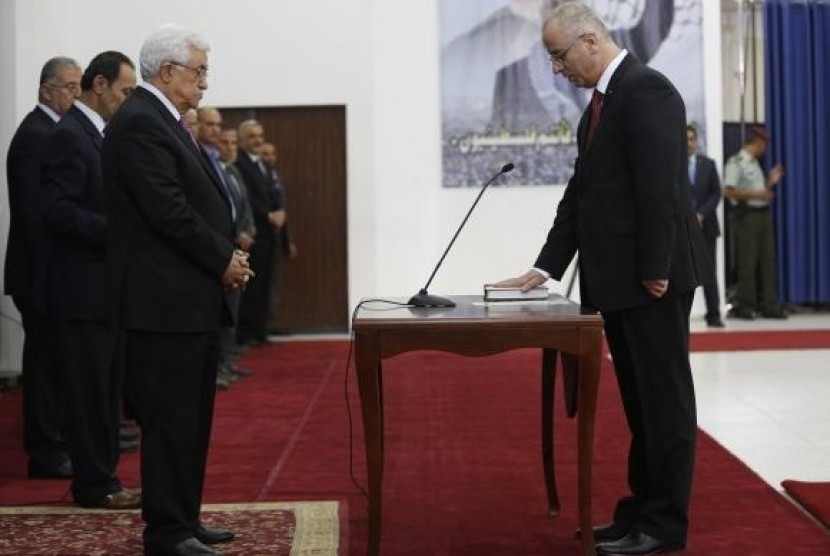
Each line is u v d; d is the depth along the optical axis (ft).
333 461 16.30
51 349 15.43
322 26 33.50
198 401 11.09
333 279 34.19
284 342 32.04
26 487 14.84
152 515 10.87
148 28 32.96
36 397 15.48
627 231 11.10
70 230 13.05
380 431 10.48
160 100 11.09
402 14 33.60
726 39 36.60
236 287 11.16
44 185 13.32
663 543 11.21
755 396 21.33
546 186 34.04
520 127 33.88
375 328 10.25
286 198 33.99
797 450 16.65
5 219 25.96
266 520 12.85
